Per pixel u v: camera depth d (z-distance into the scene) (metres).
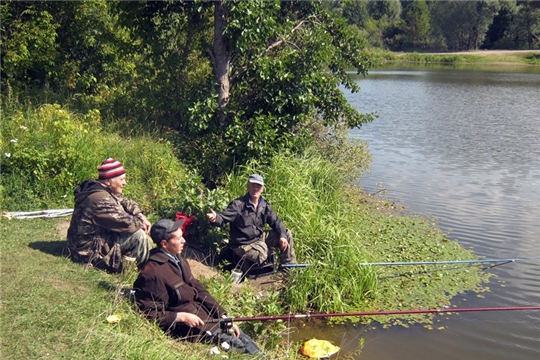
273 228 8.19
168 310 5.72
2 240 6.93
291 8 12.82
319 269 7.98
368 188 13.42
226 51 11.24
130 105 12.64
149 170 9.99
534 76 46.44
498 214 11.66
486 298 8.11
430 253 9.48
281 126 11.29
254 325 6.58
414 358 6.61
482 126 22.08
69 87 13.48
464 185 13.79
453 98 30.86
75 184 9.09
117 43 13.46
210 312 5.91
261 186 8.00
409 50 84.12
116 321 5.37
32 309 5.23
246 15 10.74
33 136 9.42
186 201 8.42
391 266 9.00
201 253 8.34
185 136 11.45
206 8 11.32
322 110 12.64
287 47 11.98
